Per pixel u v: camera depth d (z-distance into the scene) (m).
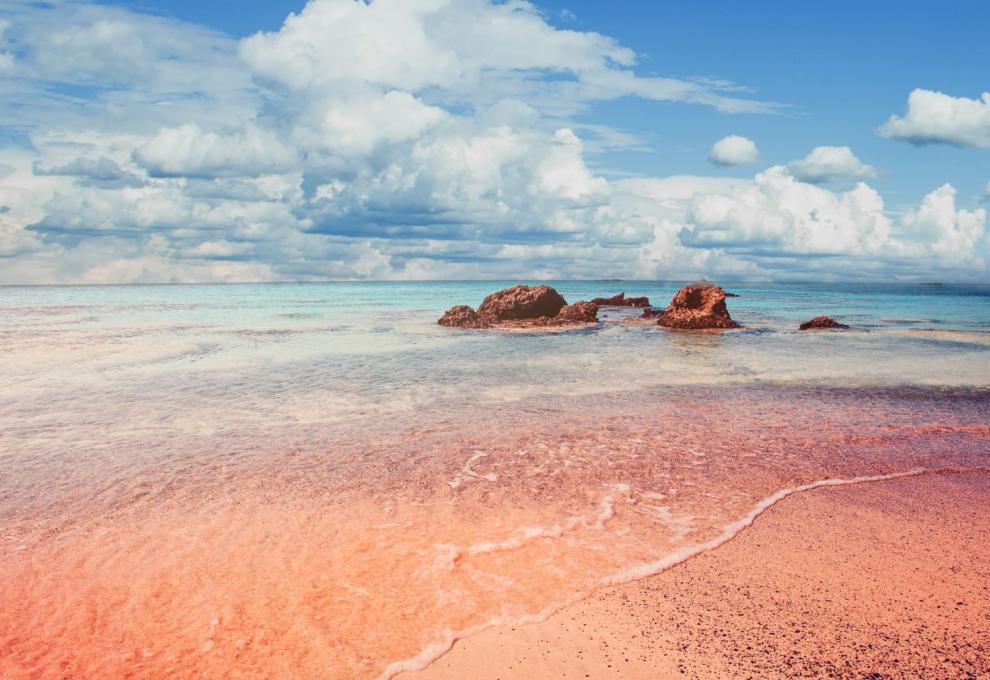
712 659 5.01
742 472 9.66
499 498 8.51
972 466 10.03
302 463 10.03
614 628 5.44
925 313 54.53
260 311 52.66
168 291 124.19
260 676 4.82
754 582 6.21
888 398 15.45
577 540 7.18
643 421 12.91
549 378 18.16
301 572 6.41
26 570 6.44
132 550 6.90
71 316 45.34
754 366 20.78
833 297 98.12
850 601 5.84
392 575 6.36
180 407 14.02
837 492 8.81
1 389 16.00
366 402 14.66
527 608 5.75
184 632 5.39
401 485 9.01
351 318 44.19
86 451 10.62
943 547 7.01
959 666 4.86
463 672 4.88
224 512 7.98
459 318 37.19
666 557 6.75
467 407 14.17
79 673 4.85
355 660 5.02
